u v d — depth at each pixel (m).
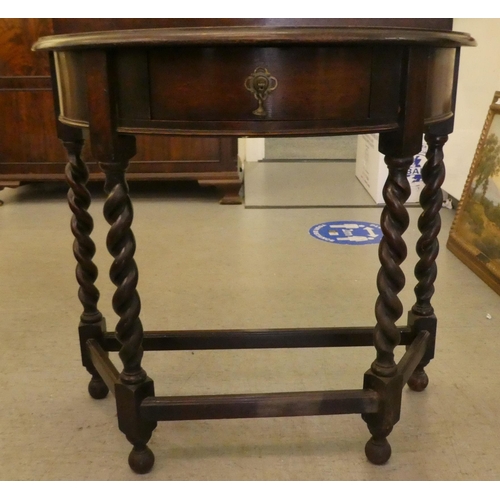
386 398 0.97
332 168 3.59
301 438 1.09
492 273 1.77
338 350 1.41
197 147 2.69
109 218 0.90
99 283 1.83
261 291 1.76
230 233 2.33
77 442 1.09
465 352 1.39
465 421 1.13
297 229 2.37
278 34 0.74
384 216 0.90
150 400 0.97
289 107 0.81
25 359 1.38
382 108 0.84
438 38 0.80
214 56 0.79
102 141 0.85
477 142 2.25
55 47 0.85
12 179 2.72
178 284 1.82
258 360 1.37
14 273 1.92
